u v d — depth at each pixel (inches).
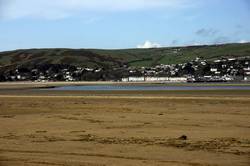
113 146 842.8
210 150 788.0
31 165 665.0
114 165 658.2
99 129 1113.4
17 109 1827.0
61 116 1475.1
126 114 1507.1
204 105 1866.4
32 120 1362.0
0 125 1237.7
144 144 861.2
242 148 805.2
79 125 1208.8
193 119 1312.7
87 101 2281.0
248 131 1037.8
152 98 2416.3
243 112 1517.0
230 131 1040.8
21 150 808.3
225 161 692.1
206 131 1044.5
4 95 3275.1
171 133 1015.6
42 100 2442.2
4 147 844.6
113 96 2778.1
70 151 793.6
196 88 4554.6
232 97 2447.1
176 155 743.7
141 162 682.8
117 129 1104.8
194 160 700.7
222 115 1422.2
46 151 795.4
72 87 5949.8
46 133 1055.6
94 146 846.5
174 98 2378.2
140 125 1182.9
